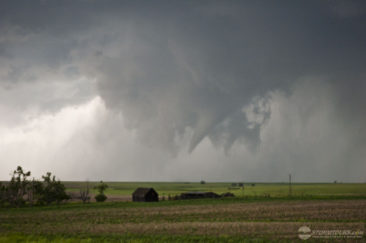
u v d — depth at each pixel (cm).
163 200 11556
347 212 6512
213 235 4081
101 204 9438
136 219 5912
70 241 3681
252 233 4162
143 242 3656
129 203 9712
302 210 6956
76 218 6169
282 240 3691
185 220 5678
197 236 4019
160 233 4297
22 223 5512
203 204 9119
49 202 10419
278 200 9969
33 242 3625
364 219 5531
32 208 8538
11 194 10200
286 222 5188
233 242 3622
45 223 5488
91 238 3978
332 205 8044
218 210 7269
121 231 4519
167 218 6003
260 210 7112
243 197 11231
